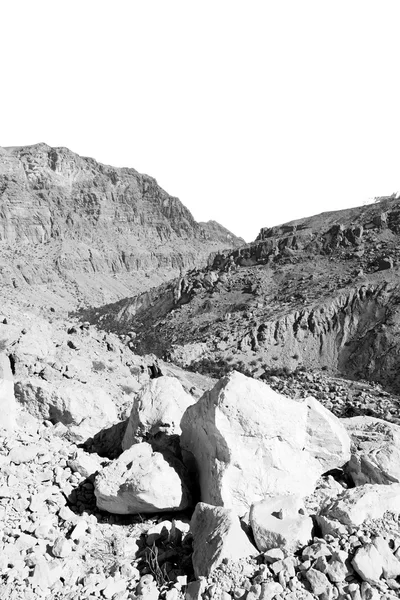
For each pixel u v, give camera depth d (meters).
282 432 8.60
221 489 7.98
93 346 21.11
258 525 6.68
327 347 65.00
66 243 179.12
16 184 183.62
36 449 10.12
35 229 178.12
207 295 94.69
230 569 6.14
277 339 68.06
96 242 196.25
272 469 8.33
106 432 11.98
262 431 8.39
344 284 75.19
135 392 17.98
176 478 8.39
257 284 89.38
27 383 12.59
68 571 7.04
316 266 88.69
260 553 6.48
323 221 110.50
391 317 62.28
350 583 5.73
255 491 8.10
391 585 5.69
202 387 27.16
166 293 112.31
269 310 77.75
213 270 106.81
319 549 6.12
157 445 9.93
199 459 8.91
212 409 8.46
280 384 50.12
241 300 87.12
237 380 8.66
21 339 15.41
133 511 8.41
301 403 9.41
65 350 18.09
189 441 9.25
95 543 7.86
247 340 68.94
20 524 8.03
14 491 8.73
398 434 11.41
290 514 6.89
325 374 60.41
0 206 170.12
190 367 63.06
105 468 8.80
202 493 8.55
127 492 8.16
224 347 69.62
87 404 12.63
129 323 105.69
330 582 5.78
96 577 6.84
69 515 8.46
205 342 73.00
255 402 8.47
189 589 6.09
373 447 10.76
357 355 60.88
